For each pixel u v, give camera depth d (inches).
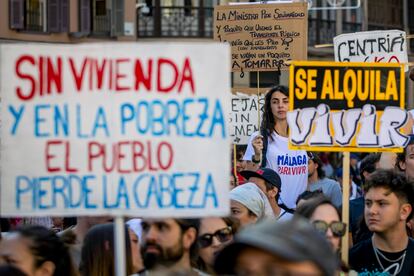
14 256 255.1
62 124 244.5
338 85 301.0
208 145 242.1
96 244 283.4
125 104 243.4
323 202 263.4
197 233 256.4
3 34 1275.8
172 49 242.8
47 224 454.9
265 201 355.6
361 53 515.2
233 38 526.3
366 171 411.2
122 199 242.7
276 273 148.5
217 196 241.6
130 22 1413.6
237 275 154.9
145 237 252.8
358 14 1508.4
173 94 242.8
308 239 148.9
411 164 380.2
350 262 308.8
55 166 244.1
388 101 302.0
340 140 300.2
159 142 242.5
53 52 244.8
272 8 518.3
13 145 244.8
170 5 1465.3
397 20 1601.9
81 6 1359.5
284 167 458.3
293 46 515.5
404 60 508.7
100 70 244.2
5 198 244.4
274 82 928.3
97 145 243.4
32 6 1306.6
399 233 301.1
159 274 174.2
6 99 245.1
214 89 242.2
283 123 461.4
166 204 241.9
